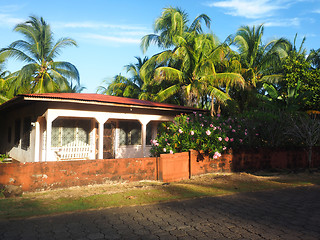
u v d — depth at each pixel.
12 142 17.08
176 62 24.38
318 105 18.59
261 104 19.03
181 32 23.64
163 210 5.77
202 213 5.58
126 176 8.54
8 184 6.74
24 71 23.89
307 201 6.68
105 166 8.18
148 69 24.41
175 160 9.48
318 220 5.17
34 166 7.07
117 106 12.75
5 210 5.46
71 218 5.12
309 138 12.77
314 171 12.02
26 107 13.91
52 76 26.34
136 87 31.45
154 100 21.78
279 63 25.62
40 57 26.41
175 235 4.36
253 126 12.73
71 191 7.23
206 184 8.59
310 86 19.31
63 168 7.50
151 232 4.48
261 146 12.91
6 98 24.28
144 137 13.98
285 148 12.61
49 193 7.00
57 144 12.80
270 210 5.84
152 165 9.05
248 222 5.03
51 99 10.52
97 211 5.60
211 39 25.09
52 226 4.68
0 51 24.86
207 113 17.16
